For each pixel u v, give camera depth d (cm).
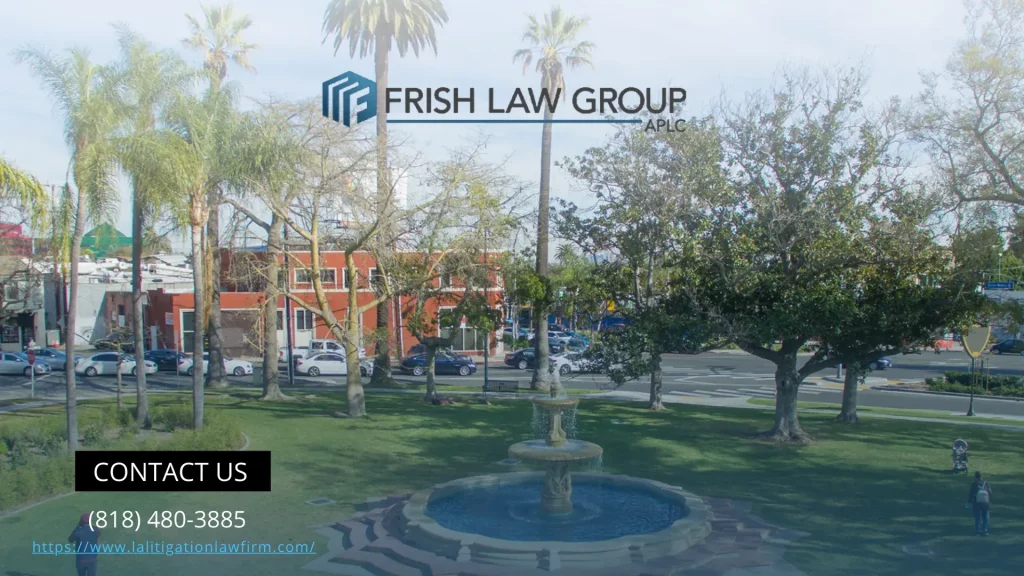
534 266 3378
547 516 1494
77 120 1928
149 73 2080
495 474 1814
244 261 3008
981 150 1925
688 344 2236
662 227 2289
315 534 1409
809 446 2334
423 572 1199
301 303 2777
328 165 2588
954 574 1225
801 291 2114
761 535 1422
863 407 3347
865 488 1830
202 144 2161
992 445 2395
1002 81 1850
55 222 2077
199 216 2245
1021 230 1922
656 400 3091
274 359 3250
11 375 4303
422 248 2903
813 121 2161
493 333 3644
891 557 1316
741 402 3459
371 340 3117
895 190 2125
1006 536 1442
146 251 3053
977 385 3853
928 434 2583
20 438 1992
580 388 4009
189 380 4112
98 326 6138
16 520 1443
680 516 1499
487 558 1222
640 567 1216
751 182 2222
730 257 2189
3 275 3481
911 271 2158
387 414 2845
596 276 2739
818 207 2119
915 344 2302
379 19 3088
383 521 1451
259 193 2408
